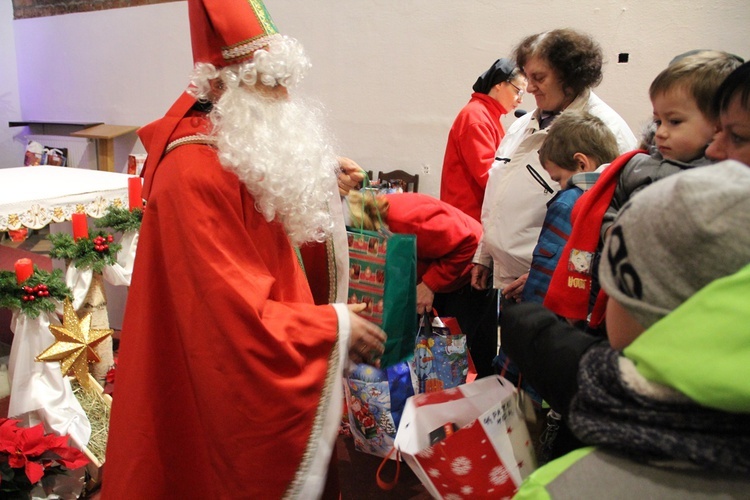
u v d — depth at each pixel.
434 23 3.62
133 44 4.93
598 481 0.58
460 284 2.04
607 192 1.25
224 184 1.19
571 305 1.27
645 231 0.58
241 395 1.15
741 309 0.51
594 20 3.12
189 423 1.28
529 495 0.60
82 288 2.29
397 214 1.84
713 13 2.84
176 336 1.25
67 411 1.97
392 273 1.55
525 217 1.68
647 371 0.56
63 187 2.43
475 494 1.13
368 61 3.90
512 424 1.16
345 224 1.63
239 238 1.19
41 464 1.62
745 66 0.78
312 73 4.12
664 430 0.55
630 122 3.12
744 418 0.54
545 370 0.75
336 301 1.54
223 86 1.28
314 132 1.37
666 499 0.55
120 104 5.16
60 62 5.45
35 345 1.95
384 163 3.99
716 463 0.52
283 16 4.14
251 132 1.22
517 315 0.86
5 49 5.73
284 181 1.23
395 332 1.57
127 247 2.50
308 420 1.21
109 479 1.26
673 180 0.58
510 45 3.41
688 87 1.13
